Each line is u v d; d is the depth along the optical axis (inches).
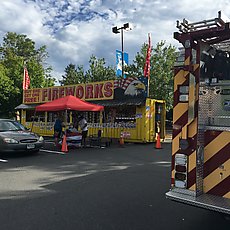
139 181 269.0
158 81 1179.3
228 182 138.2
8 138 402.3
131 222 166.6
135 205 197.2
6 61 1968.5
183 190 143.3
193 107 140.5
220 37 146.6
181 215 177.6
